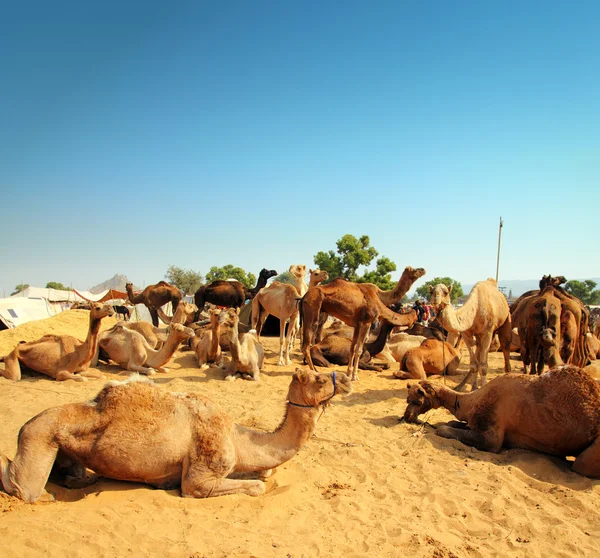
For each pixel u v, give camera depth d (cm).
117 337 1146
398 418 789
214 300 1862
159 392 491
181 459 471
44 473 441
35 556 351
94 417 461
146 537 390
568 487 548
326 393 507
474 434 667
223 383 1041
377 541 420
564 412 596
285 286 1358
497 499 507
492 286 1044
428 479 559
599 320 1877
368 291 1157
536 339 949
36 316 2314
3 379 1002
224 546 386
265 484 526
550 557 413
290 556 384
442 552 406
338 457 619
